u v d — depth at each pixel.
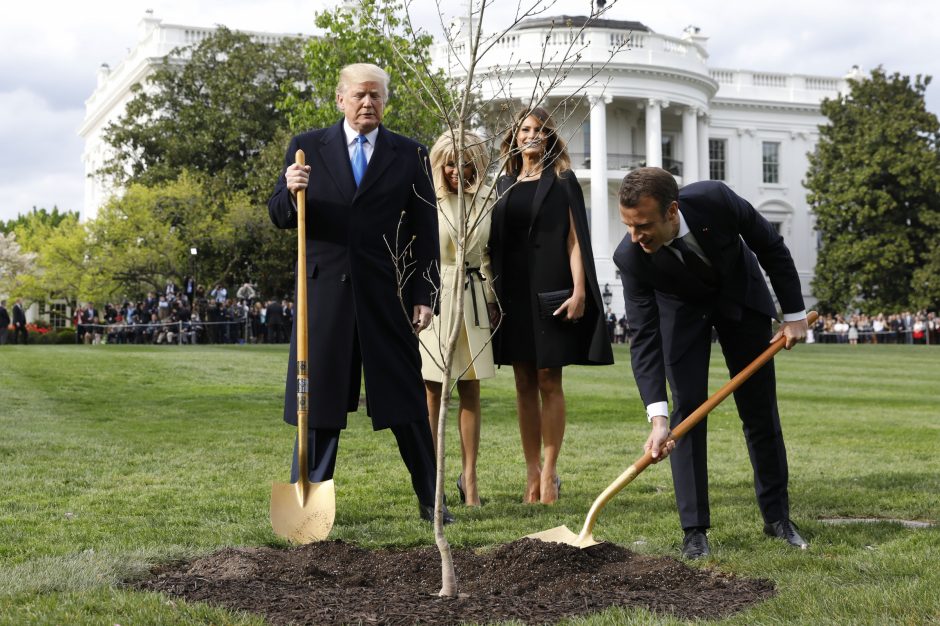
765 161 53.62
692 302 4.62
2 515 5.36
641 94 44.84
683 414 4.58
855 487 6.32
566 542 4.33
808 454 8.12
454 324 3.61
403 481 6.66
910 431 9.90
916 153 46.56
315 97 16.41
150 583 3.74
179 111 43.72
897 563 4.04
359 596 3.58
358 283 5.14
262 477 6.79
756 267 4.68
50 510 5.49
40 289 43.25
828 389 16.34
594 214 44.69
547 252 6.12
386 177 5.20
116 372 16.30
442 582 3.73
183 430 9.62
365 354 5.15
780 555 4.29
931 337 43.28
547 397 6.07
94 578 3.78
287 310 33.62
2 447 8.05
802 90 54.09
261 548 4.36
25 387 13.70
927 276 45.94
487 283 5.67
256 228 39.19
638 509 5.57
